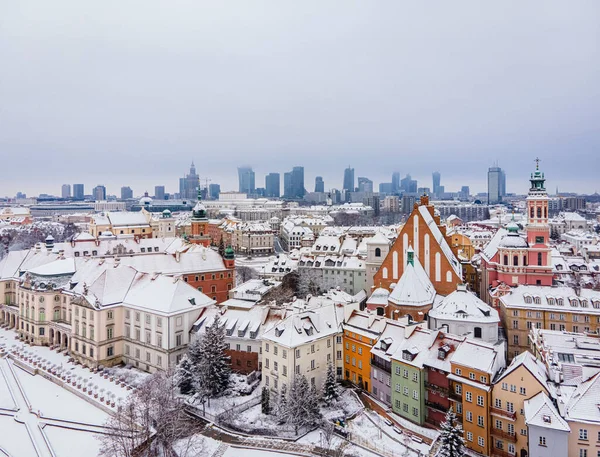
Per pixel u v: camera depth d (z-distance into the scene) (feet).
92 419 240.53
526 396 183.42
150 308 298.35
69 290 348.59
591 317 284.82
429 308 298.15
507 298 311.68
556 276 394.52
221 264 447.83
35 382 289.74
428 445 203.62
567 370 193.16
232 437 220.43
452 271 327.47
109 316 310.24
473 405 199.93
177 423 206.39
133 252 504.43
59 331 345.72
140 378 286.05
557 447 165.37
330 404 241.14
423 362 221.87
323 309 280.92
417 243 337.52
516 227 371.35
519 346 301.63
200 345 262.06
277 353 250.37
